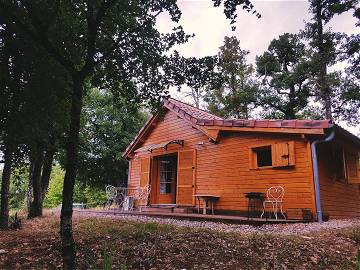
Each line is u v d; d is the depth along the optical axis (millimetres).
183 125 13633
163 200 14789
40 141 8273
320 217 8781
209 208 11680
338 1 20656
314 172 9055
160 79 6277
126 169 20984
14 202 22078
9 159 8188
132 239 5816
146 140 15797
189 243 5328
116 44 5559
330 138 8906
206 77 6238
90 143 20031
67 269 3971
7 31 6535
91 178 20891
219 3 5359
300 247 5215
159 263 4480
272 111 26516
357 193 13211
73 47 6641
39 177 11625
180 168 13203
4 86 7289
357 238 6188
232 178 11180
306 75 22500
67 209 4172
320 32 21672
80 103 4672
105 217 10172
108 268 2965
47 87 7281
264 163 11688
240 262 4523
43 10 5766
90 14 5012
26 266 4562
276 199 9664
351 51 19969
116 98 6859
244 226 7891
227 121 11156
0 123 7461
